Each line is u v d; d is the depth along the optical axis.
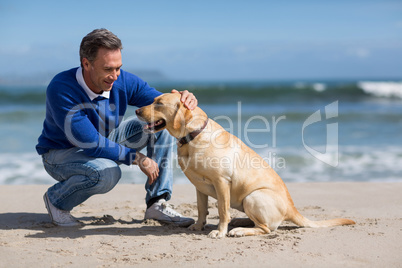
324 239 3.76
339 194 6.24
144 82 4.73
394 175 8.21
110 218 4.75
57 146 4.26
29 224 4.51
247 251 3.43
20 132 13.48
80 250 3.51
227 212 4.04
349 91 29.03
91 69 3.95
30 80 43.69
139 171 8.64
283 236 3.89
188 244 3.68
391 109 22.72
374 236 3.84
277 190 4.13
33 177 7.88
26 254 3.39
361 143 11.98
